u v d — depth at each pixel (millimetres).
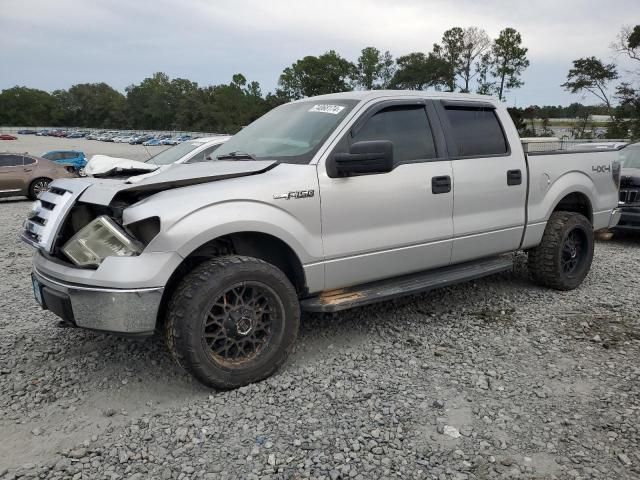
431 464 2680
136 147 69375
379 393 3379
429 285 4285
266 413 3148
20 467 2672
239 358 3428
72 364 3869
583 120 50281
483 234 4699
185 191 3314
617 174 6051
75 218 3580
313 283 3758
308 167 3695
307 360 3893
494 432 2961
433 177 4285
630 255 7441
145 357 3969
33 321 4773
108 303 3080
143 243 3211
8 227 10797
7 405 3309
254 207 3412
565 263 5500
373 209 3955
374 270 4047
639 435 2922
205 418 3092
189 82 142250
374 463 2682
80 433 2992
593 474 2607
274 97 106625
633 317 4770
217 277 3223
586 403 3268
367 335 4371
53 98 152625
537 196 5145
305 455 2744
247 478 2572
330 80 99250
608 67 46906
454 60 77812
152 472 2625
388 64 96875
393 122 4219
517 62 71250
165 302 3488
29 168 16766
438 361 3867
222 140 8664
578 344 4172
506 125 5012
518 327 4531
